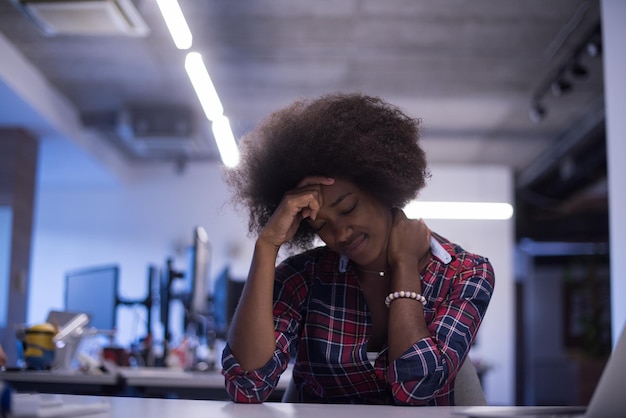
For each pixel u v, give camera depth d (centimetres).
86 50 604
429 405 142
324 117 154
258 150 163
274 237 144
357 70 638
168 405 119
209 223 922
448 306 145
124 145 862
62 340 308
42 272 914
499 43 572
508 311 918
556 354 1225
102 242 923
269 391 138
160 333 864
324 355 148
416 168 156
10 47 592
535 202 1079
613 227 395
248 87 687
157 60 625
